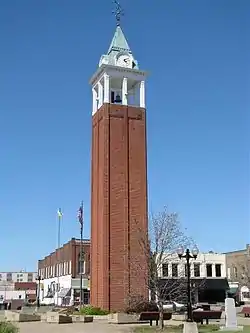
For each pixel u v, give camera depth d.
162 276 52.16
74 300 93.44
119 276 55.19
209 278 92.88
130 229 57.03
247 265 86.56
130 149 59.72
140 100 61.78
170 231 74.56
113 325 41.34
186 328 30.27
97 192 59.94
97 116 62.34
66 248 99.94
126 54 62.34
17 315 48.09
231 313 36.34
